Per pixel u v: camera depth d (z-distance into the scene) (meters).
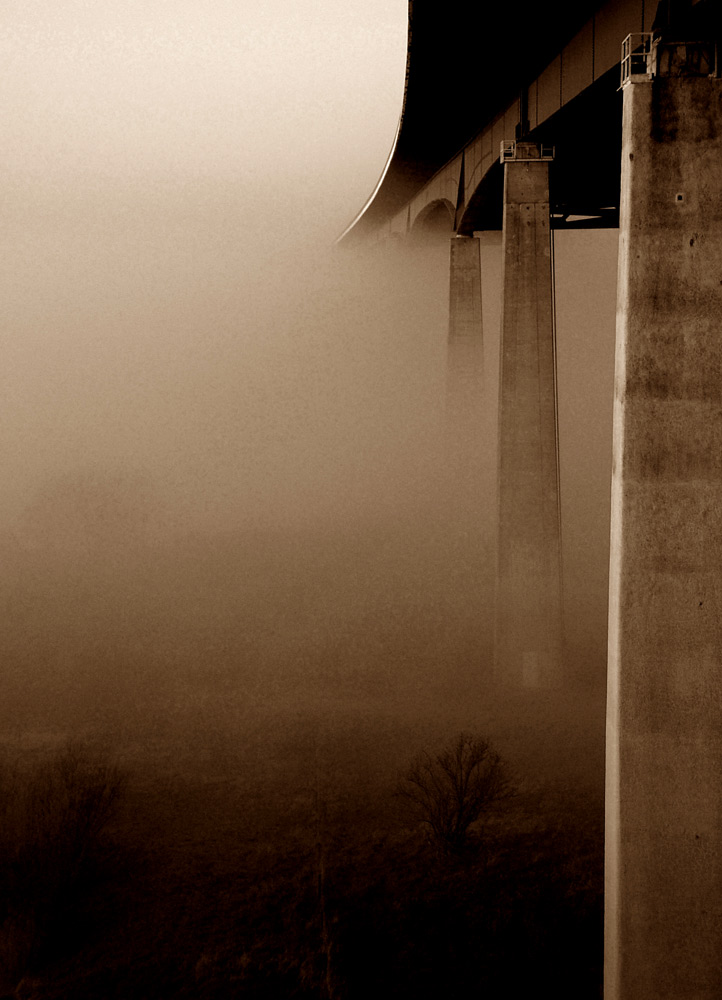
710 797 12.09
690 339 12.11
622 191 12.77
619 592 12.35
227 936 14.52
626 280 12.34
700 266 12.09
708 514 12.10
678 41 12.05
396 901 15.32
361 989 13.20
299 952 14.09
